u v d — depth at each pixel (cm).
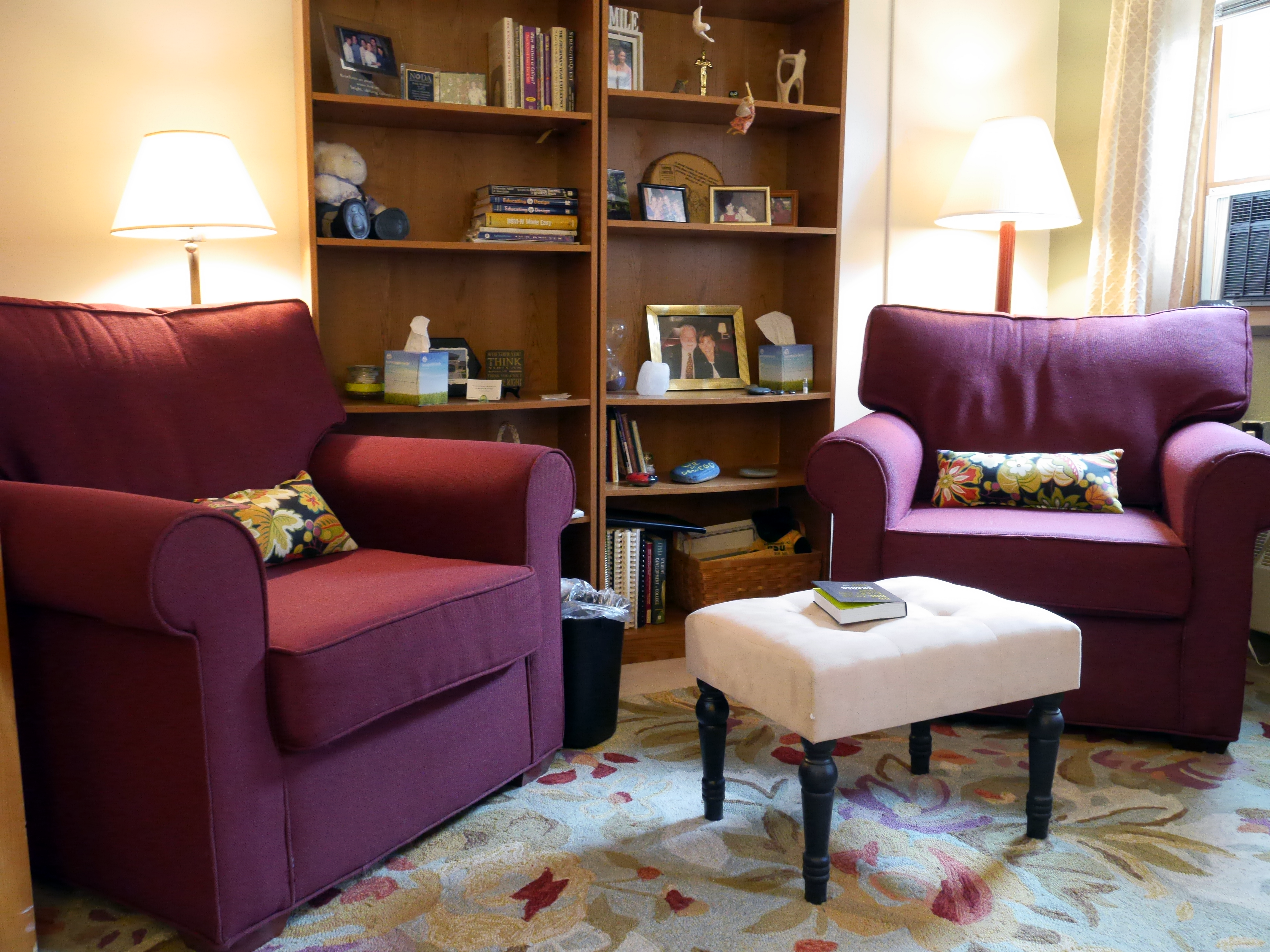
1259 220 308
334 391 239
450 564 195
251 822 145
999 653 167
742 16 312
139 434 198
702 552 310
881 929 153
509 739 195
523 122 271
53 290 251
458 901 161
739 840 180
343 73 254
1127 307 321
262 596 145
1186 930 152
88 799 153
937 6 343
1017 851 176
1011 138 306
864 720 155
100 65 250
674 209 299
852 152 337
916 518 238
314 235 247
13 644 156
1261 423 284
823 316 308
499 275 296
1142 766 210
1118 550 212
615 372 303
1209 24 300
